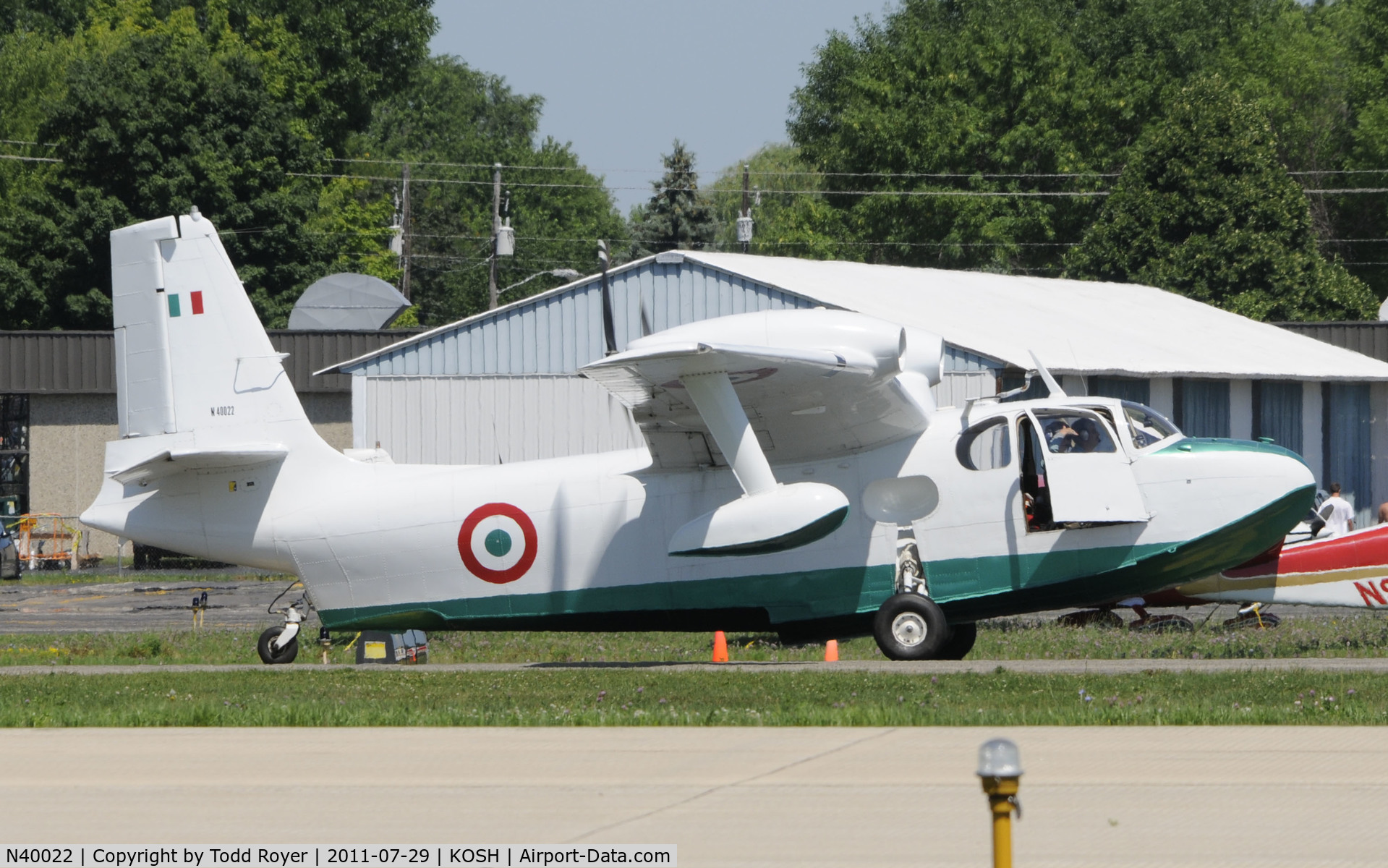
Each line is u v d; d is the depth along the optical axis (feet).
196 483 165.48
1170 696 119.55
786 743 101.40
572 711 117.19
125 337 167.84
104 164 492.54
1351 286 512.63
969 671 137.80
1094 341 277.03
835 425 148.66
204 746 102.73
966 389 245.24
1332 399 313.53
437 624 161.48
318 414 347.56
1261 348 311.27
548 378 281.33
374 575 161.58
